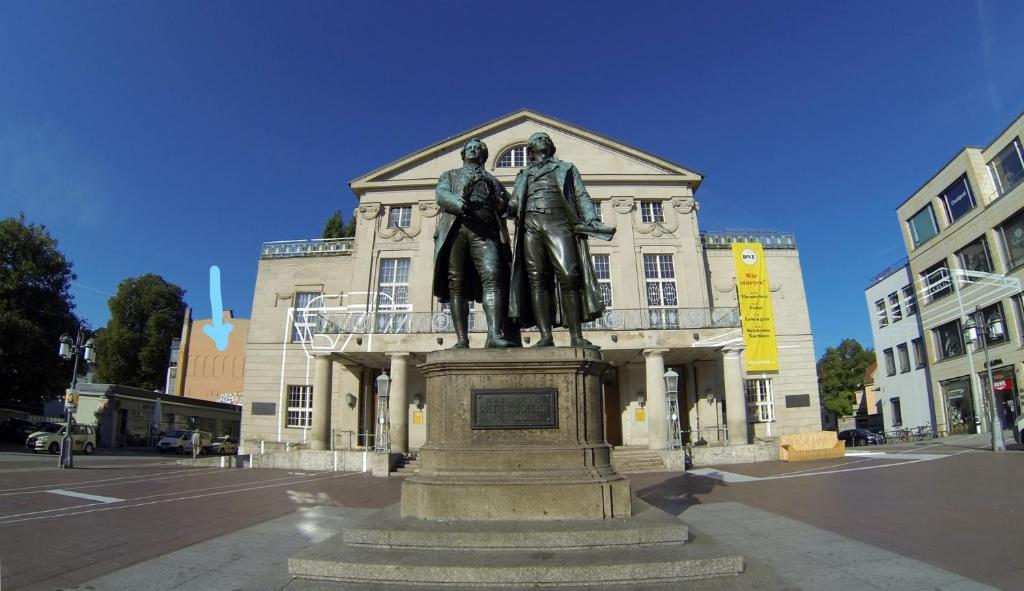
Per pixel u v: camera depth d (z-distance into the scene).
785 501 9.97
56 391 36.22
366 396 28.77
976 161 30.50
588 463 5.07
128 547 6.88
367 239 29.44
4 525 8.62
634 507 5.43
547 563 4.13
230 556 5.95
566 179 5.98
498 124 30.61
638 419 26.58
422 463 5.35
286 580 4.52
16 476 17.02
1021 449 18.95
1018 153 28.08
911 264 36.38
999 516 7.64
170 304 57.16
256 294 31.28
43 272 35.66
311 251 31.59
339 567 4.25
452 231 6.01
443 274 6.09
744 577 4.28
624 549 4.47
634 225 29.14
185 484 15.81
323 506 10.69
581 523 4.74
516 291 5.85
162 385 55.47
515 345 5.82
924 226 34.97
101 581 5.10
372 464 21.30
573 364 5.23
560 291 5.86
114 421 41.72
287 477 18.61
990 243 29.39
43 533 7.89
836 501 9.70
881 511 8.41
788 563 5.20
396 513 5.29
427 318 24.91
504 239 6.14
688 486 13.05
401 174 30.22
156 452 38.34
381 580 4.16
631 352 23.56
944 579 4.66
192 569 5.40
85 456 30.64
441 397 5.35
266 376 30.19
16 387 34.25
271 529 7.69
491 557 4.29
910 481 12.14
